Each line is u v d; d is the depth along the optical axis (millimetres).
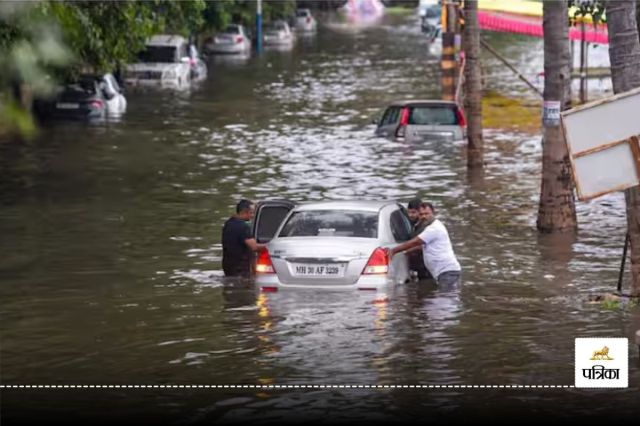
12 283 20500
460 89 57250
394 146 45312
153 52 73500
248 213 21047
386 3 191250
